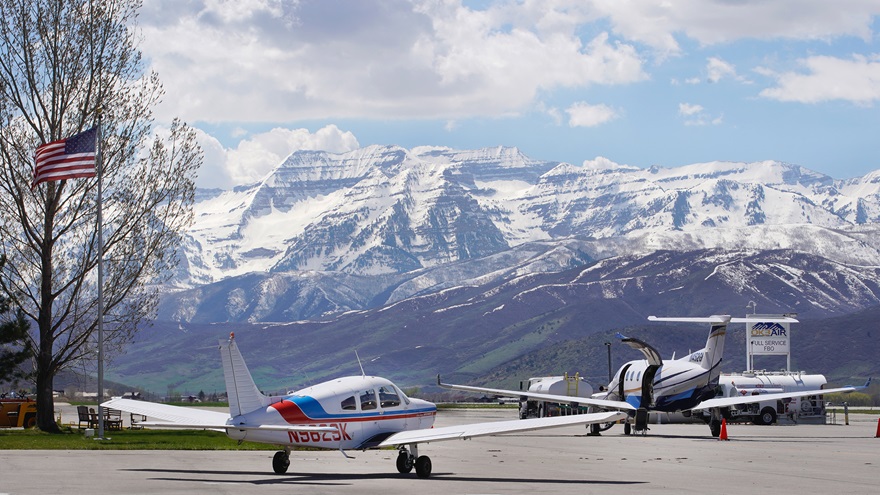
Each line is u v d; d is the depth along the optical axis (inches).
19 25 2518.5
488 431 1296.8
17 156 2513.5
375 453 1813.5
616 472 1384.1
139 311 2596.0
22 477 1230.3
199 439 2171.5
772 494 1118.4
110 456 1631.4
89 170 2162.9
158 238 2588.6
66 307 2546.8
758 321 3577.8
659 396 2416.3
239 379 1289.4
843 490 1162.0
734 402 2374.5
